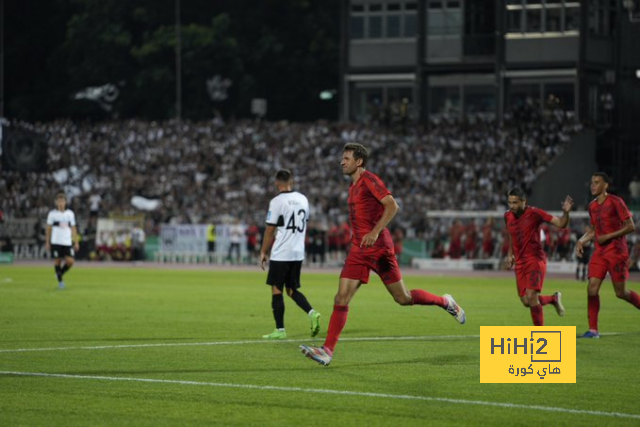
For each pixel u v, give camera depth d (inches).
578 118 2871.6
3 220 2583.7
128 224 2466.8
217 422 461.1
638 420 467.5
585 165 2763.3
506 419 468.1
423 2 3046.3
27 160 2723.9
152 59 3774.6
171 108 3777.1
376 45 3120.1
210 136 3009.4
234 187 2795.3
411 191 2598.4
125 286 1450.5
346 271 625.6
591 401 513.3
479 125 2790.4
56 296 1230.9
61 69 3922.2
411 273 2033.7
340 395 524.7
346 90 3154.5
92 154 2992.1
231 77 3777.1
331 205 2610.7
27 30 3978.8
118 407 494.0
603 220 788.0
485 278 1827.0
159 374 591.2
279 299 782.5
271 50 3818.9
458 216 2271.2
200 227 2450.8
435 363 639.8
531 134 2716.5
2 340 757.3
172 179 2871.6
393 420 464.8
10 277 1668.3
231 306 1090.1
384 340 766.5
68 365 625.6
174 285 1486.2
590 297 792.9
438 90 3088.1
